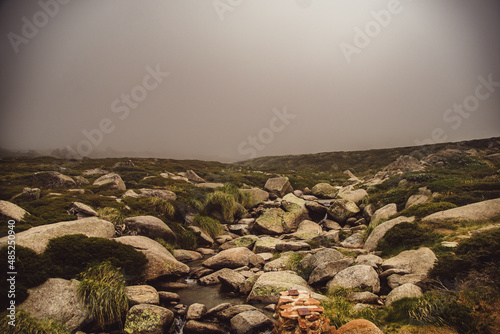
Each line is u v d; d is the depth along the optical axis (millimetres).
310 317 5242
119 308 8391
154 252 11852
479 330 5832
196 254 15617
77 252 9938
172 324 8344
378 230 14195
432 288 8172
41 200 16750
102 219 13633
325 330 5469
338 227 20484
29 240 9461
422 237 11523
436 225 12336
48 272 8602
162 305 9516
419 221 13234
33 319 7086
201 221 19672
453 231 11539
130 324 7934
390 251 12289
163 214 18578
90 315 8211
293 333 5219
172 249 14781
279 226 20781
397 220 14062
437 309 6578
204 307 8984
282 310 5488
